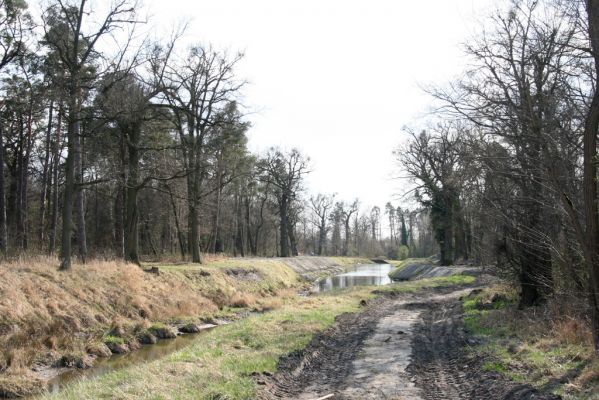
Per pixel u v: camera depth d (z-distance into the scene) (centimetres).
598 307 886
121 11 2034
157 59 2558
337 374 1070
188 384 895
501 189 1313
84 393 861
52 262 1997
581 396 705
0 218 2230
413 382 980
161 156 2972
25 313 1485
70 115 2044
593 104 841
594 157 862
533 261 1411
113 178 2319
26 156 3172
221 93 3109
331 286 4288
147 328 1748
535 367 897
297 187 6316
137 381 900
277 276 3684
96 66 2145
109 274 2053
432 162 4006
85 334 1591
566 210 904
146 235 4422
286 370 1062
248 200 6569
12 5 2277
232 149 3347
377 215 12075
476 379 941
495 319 1494
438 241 4731
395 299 2611
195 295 2355
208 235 5119
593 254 875
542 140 961
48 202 3797
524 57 1056
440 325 1662
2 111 2806
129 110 2112
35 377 1206
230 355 1162
